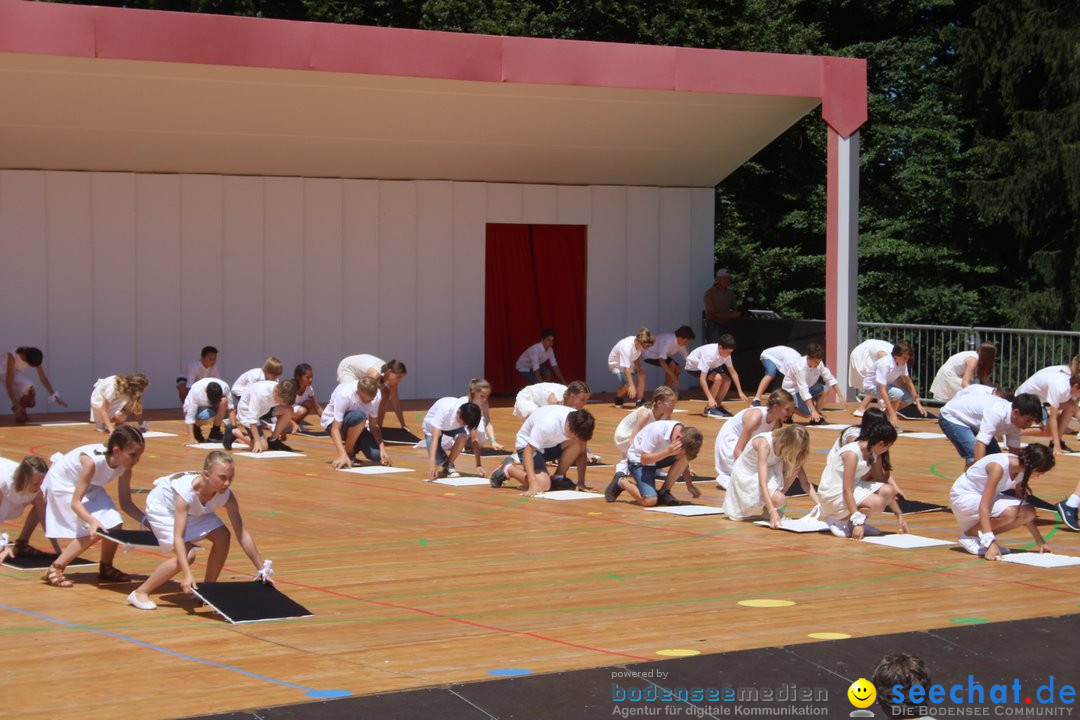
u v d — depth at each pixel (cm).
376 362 1544
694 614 680
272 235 1888
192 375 1627
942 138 2905
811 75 1838
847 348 1878
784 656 589
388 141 1848
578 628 650
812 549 858
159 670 573
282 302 1900
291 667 578
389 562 820
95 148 1739
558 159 1980
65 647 612
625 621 665
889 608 692
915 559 823
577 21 2658
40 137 1692
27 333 1762
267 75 1652
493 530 930
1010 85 2809
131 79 1616
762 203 3103
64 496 741
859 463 900
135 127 1711
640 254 2112
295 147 1825
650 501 1020
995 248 3072
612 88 1773
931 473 1229
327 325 1927
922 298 2906
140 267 1819
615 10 2620
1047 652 610
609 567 804
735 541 887
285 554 847
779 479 959
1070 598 716
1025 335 1756
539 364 1894
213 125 1738
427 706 521
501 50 1695
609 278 2097
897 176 2938
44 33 1509
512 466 1112
